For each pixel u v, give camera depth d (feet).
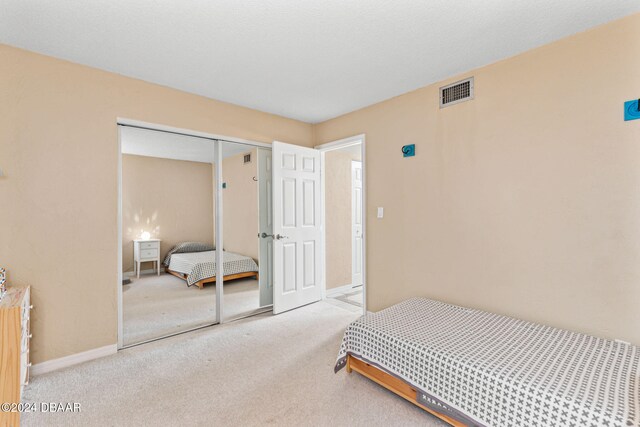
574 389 4.34
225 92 9.58
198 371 7.24
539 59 6.92
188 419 5.59
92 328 7.84
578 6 5.55
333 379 6.91
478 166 7.96
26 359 6.39
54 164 7.32
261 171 11.87
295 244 11.95
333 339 9.05
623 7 5.58
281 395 6.31
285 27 6.17
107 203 8.08
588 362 5.12
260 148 11.82
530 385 4.49
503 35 6.49
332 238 14.20
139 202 17.99
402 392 6.06
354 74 8.33
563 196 6.63
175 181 19.24
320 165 12.94
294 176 11.85
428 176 9.02
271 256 12.23
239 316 11.04
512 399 4.58
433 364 5.50
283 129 12.05
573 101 6.48
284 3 5.45
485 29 6.27
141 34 6.41
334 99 10.18
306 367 7.44
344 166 14.96
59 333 7.38
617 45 5.94
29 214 7.01
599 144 6.17
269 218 12.18
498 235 7.62
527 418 4.43
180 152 16.94
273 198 11.12
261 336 9.28
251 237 16.94
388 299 10.14
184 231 19.57
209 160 19.60
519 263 7.29
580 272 6.43
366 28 6.22
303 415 5.70
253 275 16.49
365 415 5.71
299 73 8.27
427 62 7.66
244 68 7.97
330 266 14.10
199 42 6.73
